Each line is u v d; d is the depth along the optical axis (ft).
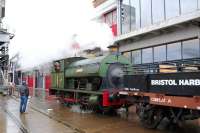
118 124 38.83
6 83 103.50
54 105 63.87
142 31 61.36
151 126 35.55
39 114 49.47
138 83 37.22
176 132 33.35
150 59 63.05
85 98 53.42
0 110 55.52
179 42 55.21
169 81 31.73
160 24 56.13
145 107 36.52
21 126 37.47
